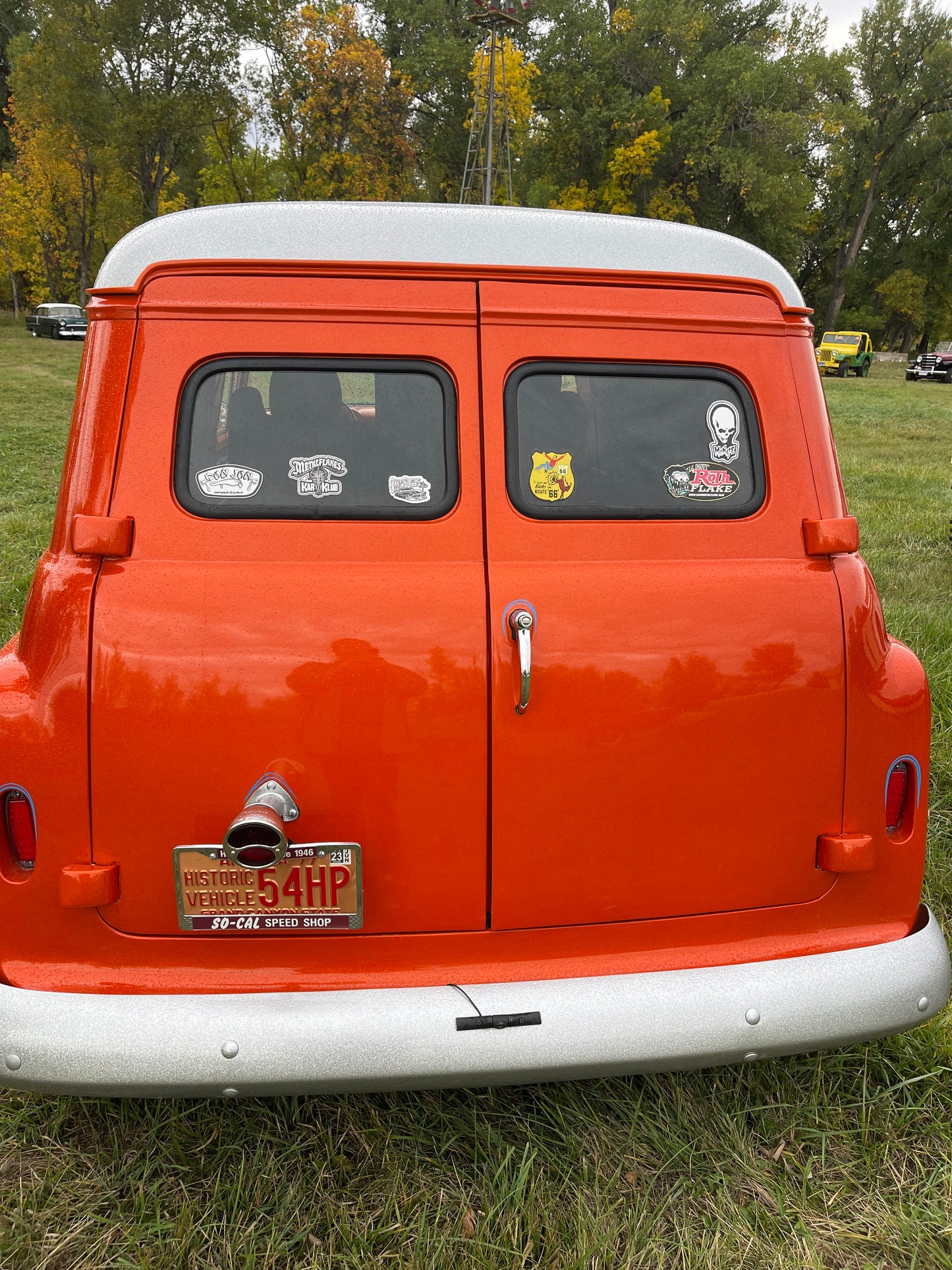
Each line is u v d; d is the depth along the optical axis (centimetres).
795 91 4594
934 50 5631
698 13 4669
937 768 416
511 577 190
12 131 5272
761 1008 193
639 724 193
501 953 196
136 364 189
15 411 1897
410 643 185
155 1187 207
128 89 4344
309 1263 193
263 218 193
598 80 4559
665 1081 244
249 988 187
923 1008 204
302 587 184
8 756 181
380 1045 179
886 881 214
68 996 182
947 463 1421
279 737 183
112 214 4606
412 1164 219
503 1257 194
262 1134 222
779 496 207
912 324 6475
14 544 755
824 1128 233
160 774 181
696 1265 195
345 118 4609
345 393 192
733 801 200
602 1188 213
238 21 4228
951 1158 227
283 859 181
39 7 4225
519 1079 183
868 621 209
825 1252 201
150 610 182
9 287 6775
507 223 200
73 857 183
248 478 189
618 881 197
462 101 4750
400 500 192
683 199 4875
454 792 188
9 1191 208
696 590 197
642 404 203
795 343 214
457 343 194
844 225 6369
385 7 5125
